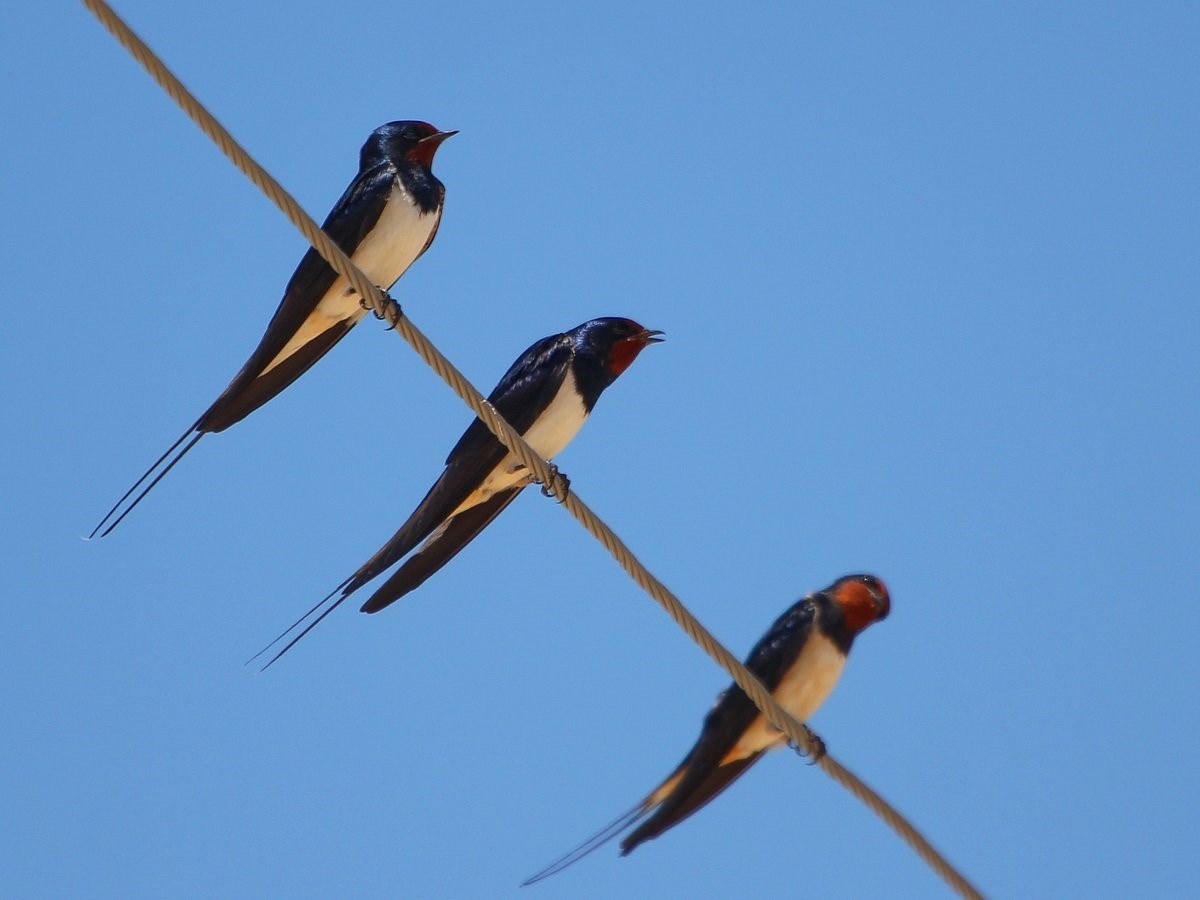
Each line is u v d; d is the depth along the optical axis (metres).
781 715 12.71
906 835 13.02
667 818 13.34
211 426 13.60
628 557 12.02
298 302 13.83
